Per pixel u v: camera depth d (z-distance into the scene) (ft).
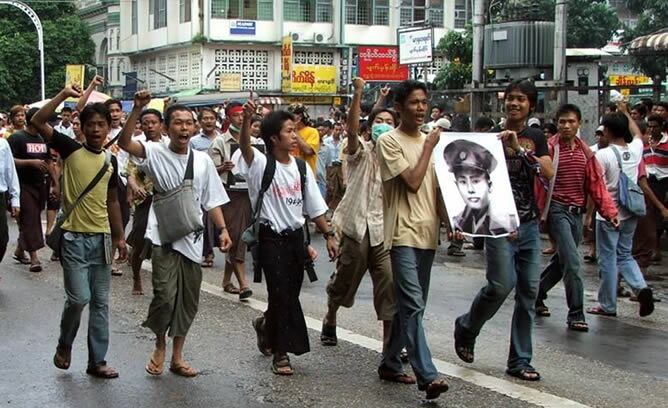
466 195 20.89
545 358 25.05
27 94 158.40
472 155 21.17
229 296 32.86
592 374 23.39
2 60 154.40
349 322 28.81
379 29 139.44
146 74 152.25
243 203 32.17
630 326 29.58
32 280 36.35
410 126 20.94
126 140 21.72
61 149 22.17
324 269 40.42
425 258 20.88
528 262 22.27
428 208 20.92
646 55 54.34
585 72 74.59
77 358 24.36
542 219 27.89
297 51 136.36
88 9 171.83
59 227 22.03
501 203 20.98
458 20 144.05
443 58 136.46
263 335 24.20
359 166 23.70
